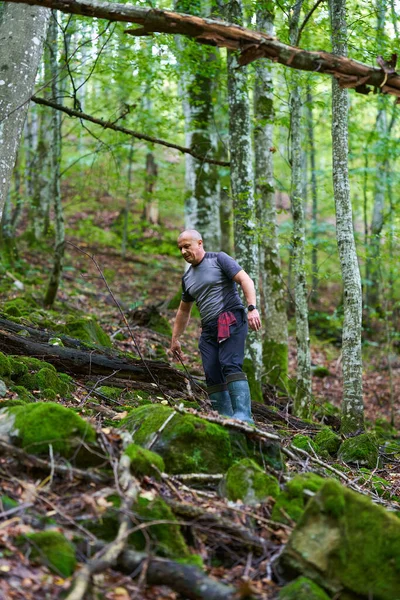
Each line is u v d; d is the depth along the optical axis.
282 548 3.34
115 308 13.00
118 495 3.46
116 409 5.43
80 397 5.58
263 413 7.11
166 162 15.67
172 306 13.95
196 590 2.93
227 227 16.12
